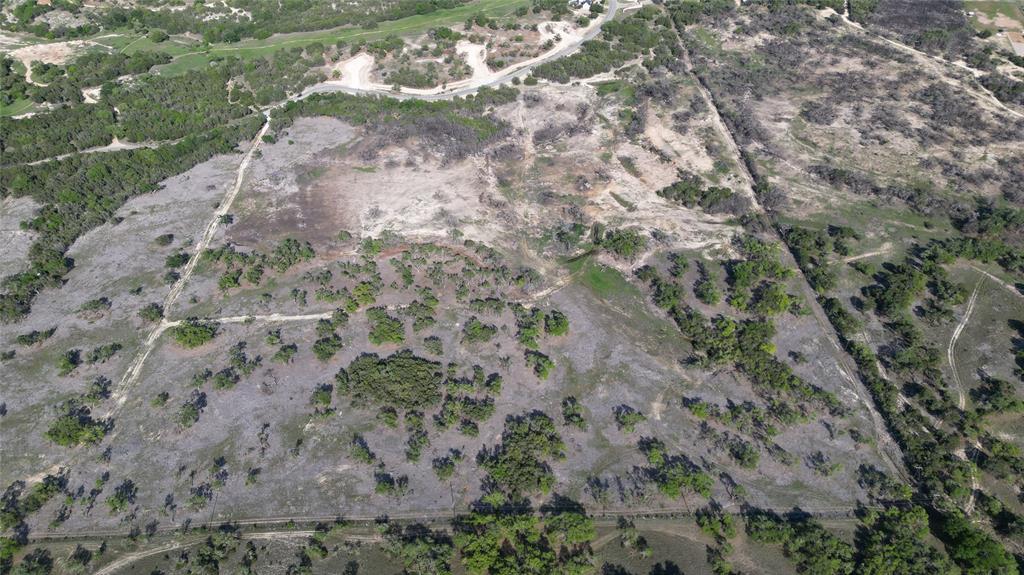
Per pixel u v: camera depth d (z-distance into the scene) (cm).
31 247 10700
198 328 9106
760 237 10912
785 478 7506
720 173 12431
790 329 9256
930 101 14112
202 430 8050
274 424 8100
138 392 8512
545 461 7700
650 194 11950
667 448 7806
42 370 8844
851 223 11125
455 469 7625
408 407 8194
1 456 7819
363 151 13100
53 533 7100
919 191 11631
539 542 6962
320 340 9144
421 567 6650
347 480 7544
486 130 13675
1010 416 8056
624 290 9969
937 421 8000
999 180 11850
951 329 9200
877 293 9569
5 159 12712
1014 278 10006
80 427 7912
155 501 7356
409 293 9856
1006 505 7206
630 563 6800
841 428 7975
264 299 9731
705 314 9494
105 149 13412
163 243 10819
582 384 8575
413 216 11431
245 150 13312
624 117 14150
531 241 10919
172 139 13725
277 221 11375
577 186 12150
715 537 6988
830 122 13588
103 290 10038
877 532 6944
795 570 6725
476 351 8975
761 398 8331
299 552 6919
